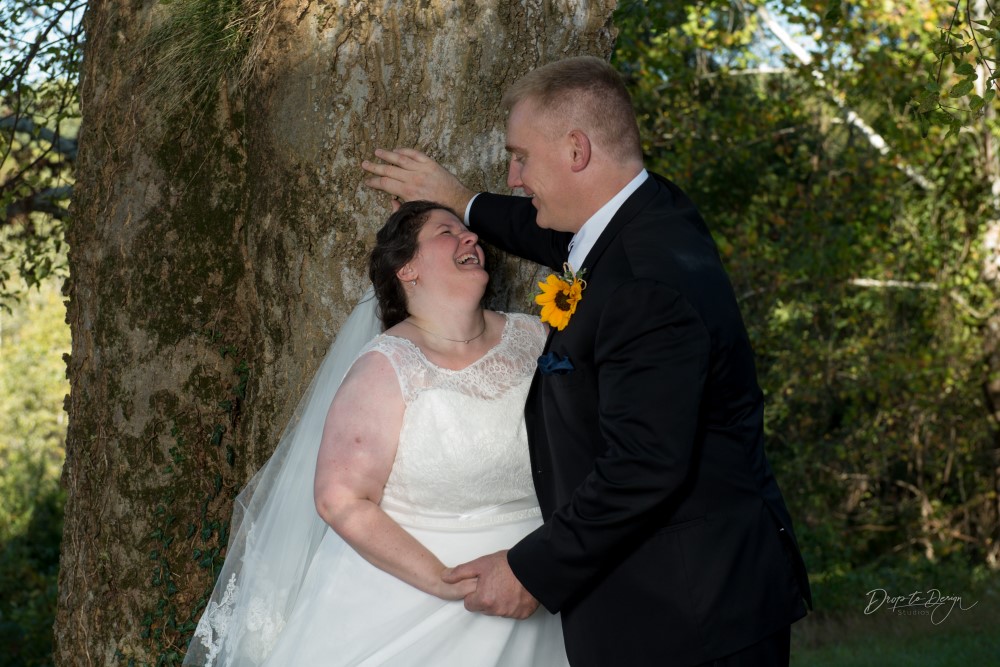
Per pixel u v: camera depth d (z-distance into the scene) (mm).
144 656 3379
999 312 11500
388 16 2926
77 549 3561
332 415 2479
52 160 6875
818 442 12609
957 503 12867
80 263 3605
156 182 3408
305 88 2980
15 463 14250
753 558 2299
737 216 11125
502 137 2969
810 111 11453
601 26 3062
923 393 11578
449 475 2484
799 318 11766
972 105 3709
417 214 2684
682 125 10359
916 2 10141
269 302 3174
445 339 2609
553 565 2248
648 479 2141
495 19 2932
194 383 3418
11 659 9008
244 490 2945
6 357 15508
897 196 11320
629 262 2305
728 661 2260
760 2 10008
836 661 7172
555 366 2375
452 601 2484
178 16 3297
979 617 7957
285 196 3049
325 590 2541
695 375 2166
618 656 2307
